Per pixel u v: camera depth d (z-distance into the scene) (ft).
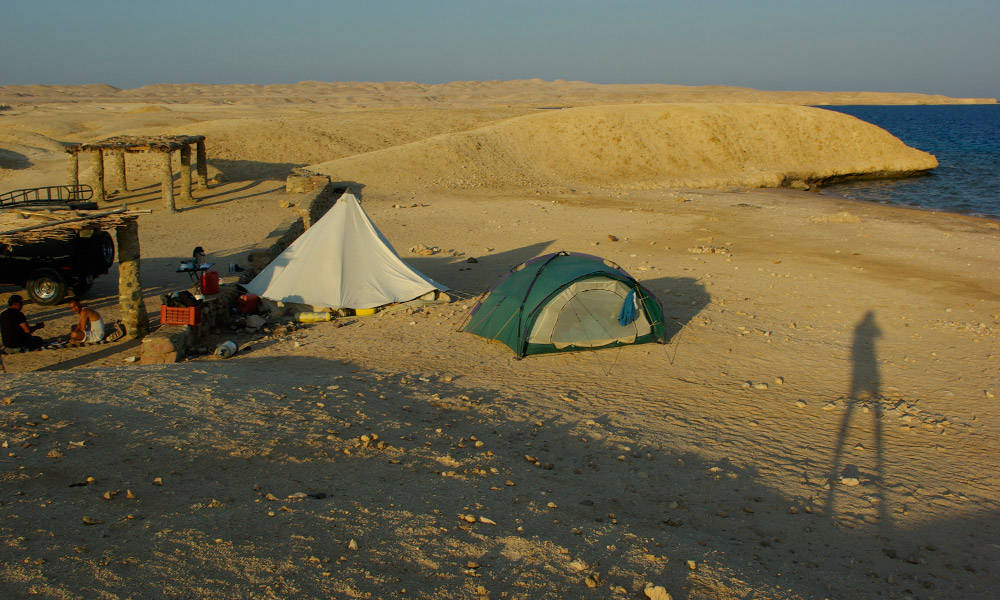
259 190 112.06
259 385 29.32
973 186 156.66
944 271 64.69
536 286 40.47
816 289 56.70
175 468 19.20
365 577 13.79
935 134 358.64
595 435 26.20
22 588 11.80
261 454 20.99
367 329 44.24
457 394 30.73
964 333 44.55
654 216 99.66
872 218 101.50
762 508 20.66
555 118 172.55
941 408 31.68
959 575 17.24
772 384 34.55
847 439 27.58
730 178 154.30
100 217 38.91
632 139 166.71
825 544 18.53
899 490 22.65
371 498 18.30
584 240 79.51
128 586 12.39
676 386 33.94
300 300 47.85
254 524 15.83
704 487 21.94
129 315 41.16
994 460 25.81
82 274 50.29
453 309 49.52
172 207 92.12
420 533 16.29
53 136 181.88
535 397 31.22
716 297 53.26
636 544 16.96
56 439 20.21
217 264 61.52
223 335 42.34
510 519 17.80
